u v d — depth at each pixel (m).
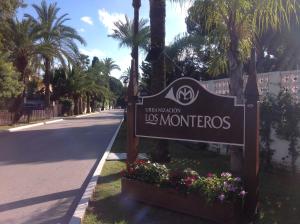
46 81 49.81
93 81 70.56
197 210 6.45
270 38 20.06
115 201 7.63
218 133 6.90
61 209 7.42
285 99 9.81
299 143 9.59
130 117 8.28
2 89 27.77
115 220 6.49
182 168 10.72
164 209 6.96
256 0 7.72
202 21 8.97
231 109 6.72
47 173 11.06
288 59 23.03
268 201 7.45
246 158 6.25
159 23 11.35
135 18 20.50
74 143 19.31
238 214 6.07
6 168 11.95
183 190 6.64
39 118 46.34
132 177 7.64
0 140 21.11
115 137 21.92
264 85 10.75
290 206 7.12
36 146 18.00
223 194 6.07
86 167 12.05
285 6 8.25
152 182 7.21
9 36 34.84
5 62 28.66
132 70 8.44
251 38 8.71
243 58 8.91
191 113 7.32
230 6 7.94
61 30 42.03
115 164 12.30
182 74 22.25
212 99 6.98
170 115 7.67
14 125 34.06
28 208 7.50
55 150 16.45
